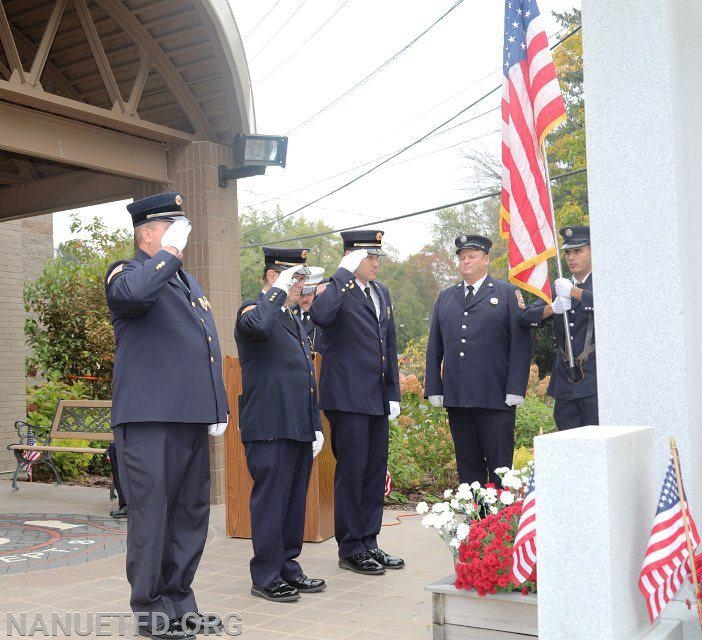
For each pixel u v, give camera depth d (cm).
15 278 1090
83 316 1223
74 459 1009
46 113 678
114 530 645
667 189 321
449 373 533
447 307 546
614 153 332
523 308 521
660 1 325
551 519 251
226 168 783
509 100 436
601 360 330
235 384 612
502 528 329
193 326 386
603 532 244
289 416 445
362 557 498
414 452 798
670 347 318
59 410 889
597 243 333
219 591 457
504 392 522
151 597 368
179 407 369
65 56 790
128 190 825
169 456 373
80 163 709
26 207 916
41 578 484
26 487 908
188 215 784
